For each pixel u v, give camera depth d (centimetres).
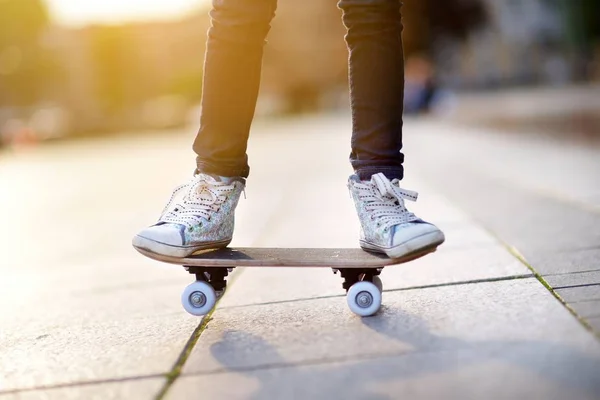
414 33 4572
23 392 157
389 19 191
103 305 247
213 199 194
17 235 490
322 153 1116
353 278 193
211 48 195
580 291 191
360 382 141
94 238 445
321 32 5284
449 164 693
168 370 162
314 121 3133
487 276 222
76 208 632
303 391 139
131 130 3178
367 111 194
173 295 253
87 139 2925
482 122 1495
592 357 141
